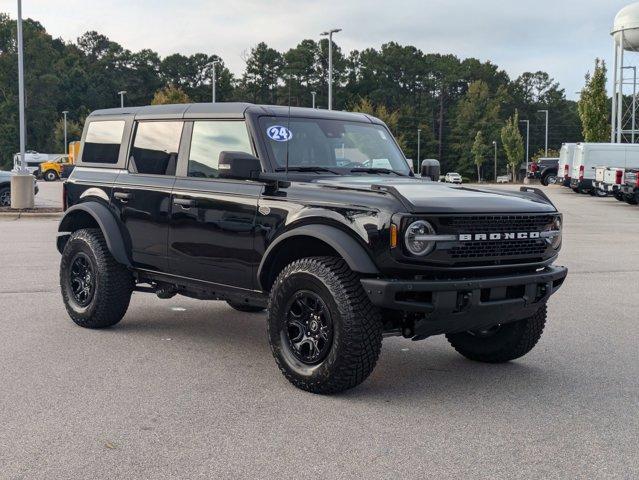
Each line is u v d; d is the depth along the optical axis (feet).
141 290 23.15
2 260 38.75
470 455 13.35
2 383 17.43
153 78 440.04
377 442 13.93
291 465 12.78
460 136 428.15
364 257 15.92
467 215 16.15
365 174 20.24
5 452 13.25
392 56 466.70
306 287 16.69
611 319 25.98
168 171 21.38
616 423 15.23
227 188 19.30
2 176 76.23
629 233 59.88
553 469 12.76
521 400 16.72
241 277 18.99
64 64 452.35
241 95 298.15
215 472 12.44
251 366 19.27
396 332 17.03
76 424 14.71
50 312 25.77
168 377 18.15
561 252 46.83
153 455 13.17
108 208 22.86
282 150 19.40
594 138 152.15
